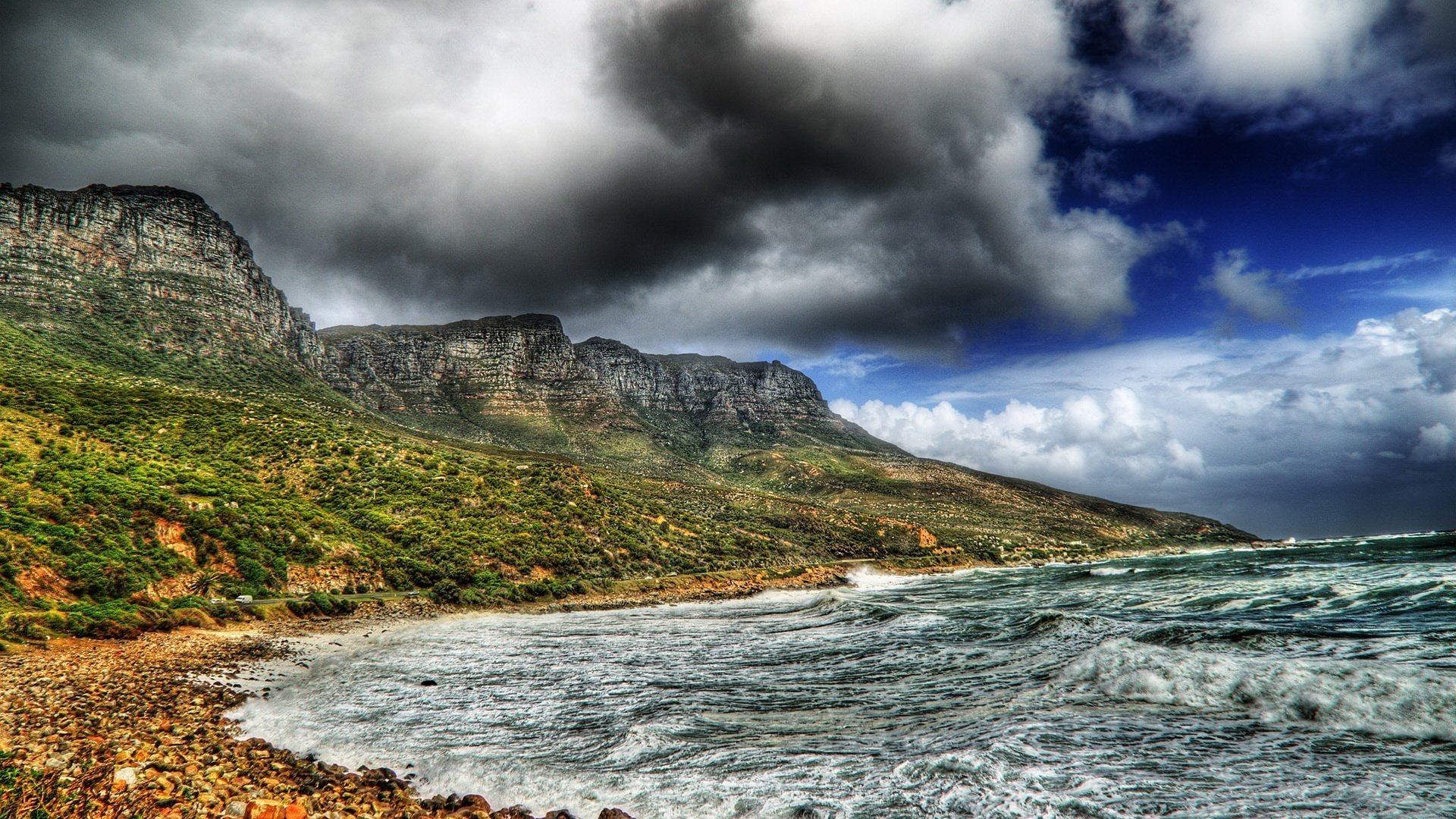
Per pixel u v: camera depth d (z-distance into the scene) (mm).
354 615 57781
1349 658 21672
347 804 12453
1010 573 127500
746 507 164375
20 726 16719
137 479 61938
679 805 12750
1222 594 47906
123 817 11008
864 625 43219
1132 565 124375
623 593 82375
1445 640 23609
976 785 13000
